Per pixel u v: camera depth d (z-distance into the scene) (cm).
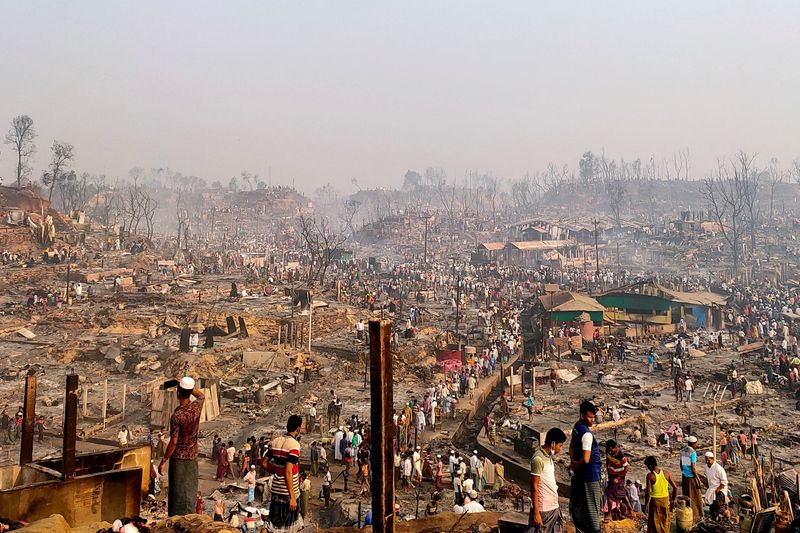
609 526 1145
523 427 3139
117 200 17875
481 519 1067
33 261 7231
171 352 4516
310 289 5878
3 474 1069
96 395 3891
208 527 884
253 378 4203
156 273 7931
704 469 2884
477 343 5397
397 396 4038
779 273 9288
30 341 4912
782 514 1227
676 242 11950
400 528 1041
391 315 6122
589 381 4481
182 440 961
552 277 8894
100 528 965
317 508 2494
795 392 4103
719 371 4578
